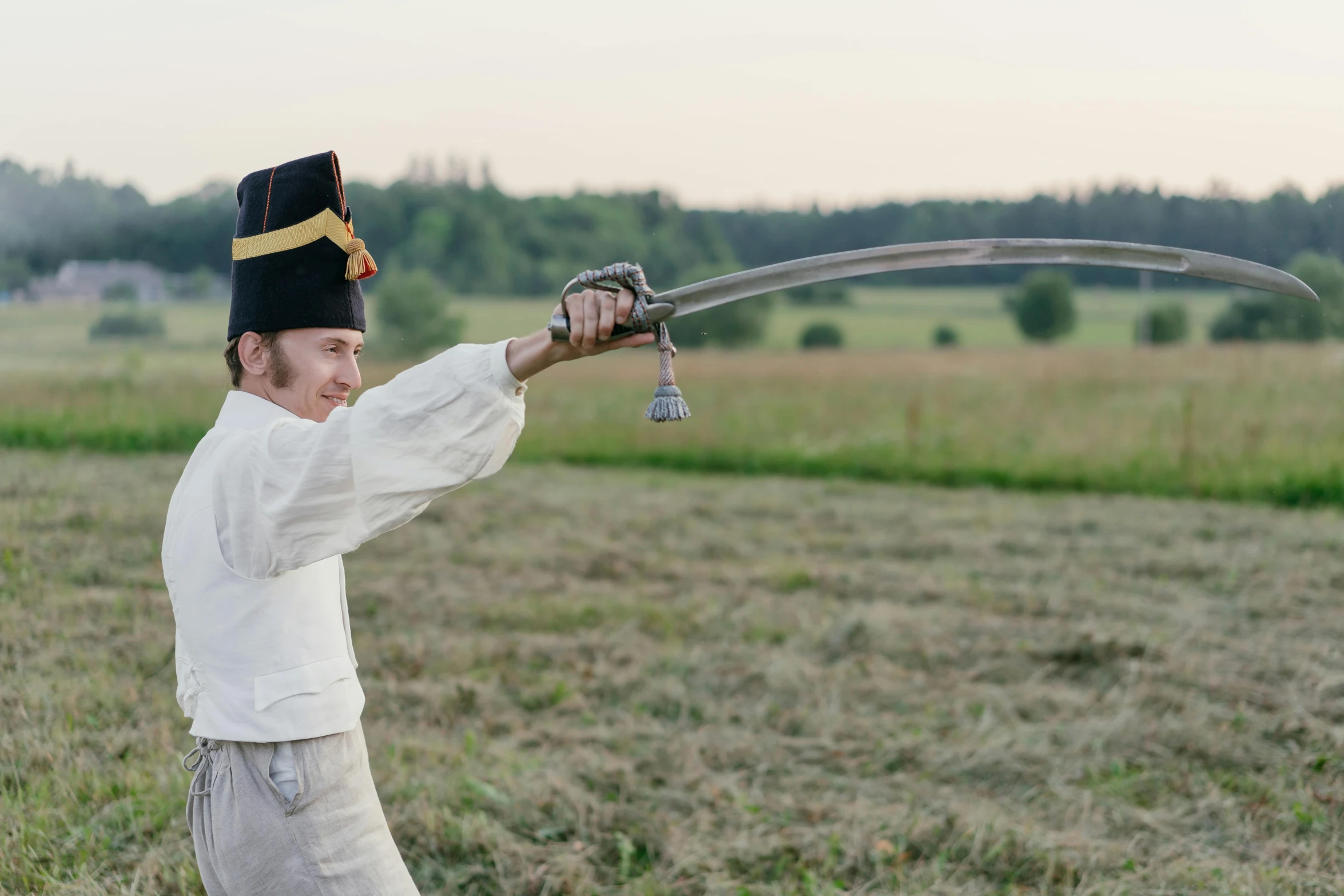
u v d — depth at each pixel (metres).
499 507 8.08
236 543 1.44
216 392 12.48
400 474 1.34
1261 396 11.84
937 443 11.01
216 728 1.49
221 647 1.49
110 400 11.72
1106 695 4.30
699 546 6.98
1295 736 3.85
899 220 58.28
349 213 1.62
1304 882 2.86
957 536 7.29
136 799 3.04
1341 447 9.33
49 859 2.76
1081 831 3.18
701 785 3.48
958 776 3.61
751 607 5.51
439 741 3.72
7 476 8.10
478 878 2.89
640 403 14.77
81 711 3.60
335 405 1.65
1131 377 14.55
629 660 4.74
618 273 1.33
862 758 3.72
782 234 58.28
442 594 5.68
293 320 1.56
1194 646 4.87
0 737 3.31
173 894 2.66
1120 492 9.27
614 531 7.45
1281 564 6.36
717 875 2.92
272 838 1.49
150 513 6.89
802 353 29.19
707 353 28.55
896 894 2.86
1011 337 41.97
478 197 54.94
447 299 37.78
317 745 1.52
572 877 2.89
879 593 5.86
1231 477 9.02
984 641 4.93
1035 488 9.54
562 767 3.57
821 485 9.74
